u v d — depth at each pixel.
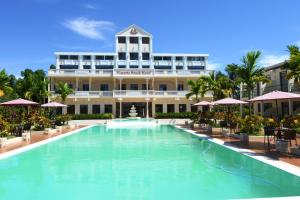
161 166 13.24
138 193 9.20
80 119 48.44
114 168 12.92
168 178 11.00
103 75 54.25
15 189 9.72
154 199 8.61
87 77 54.34
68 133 30.05
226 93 39.50
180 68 66.00
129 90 53.81
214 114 33.59
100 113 52.66
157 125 43.56
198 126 36.47
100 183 10.43
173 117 50.91
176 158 15.27
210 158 14.92
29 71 68.25
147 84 54.47
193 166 13.09
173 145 20.45
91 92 53.06
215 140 21.69
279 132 16.09
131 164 13.80
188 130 32.06
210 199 8.48
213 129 29.97
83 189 9.69
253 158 14.05
